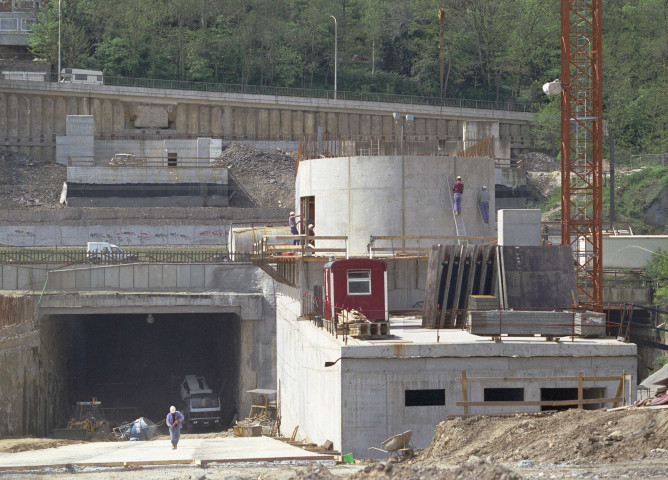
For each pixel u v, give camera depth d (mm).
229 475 42188
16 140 179500
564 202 96250
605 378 52969
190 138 189875
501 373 53875
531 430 45438
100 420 112562
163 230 144250
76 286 113375
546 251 61938
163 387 141750
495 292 62156
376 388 53062
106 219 147750
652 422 41938
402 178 73688
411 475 29922
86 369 140875
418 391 54312
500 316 55406
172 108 191000
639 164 192000
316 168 76062
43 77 198500
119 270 114625
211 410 116250
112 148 180625
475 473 28625
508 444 44281
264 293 112625
